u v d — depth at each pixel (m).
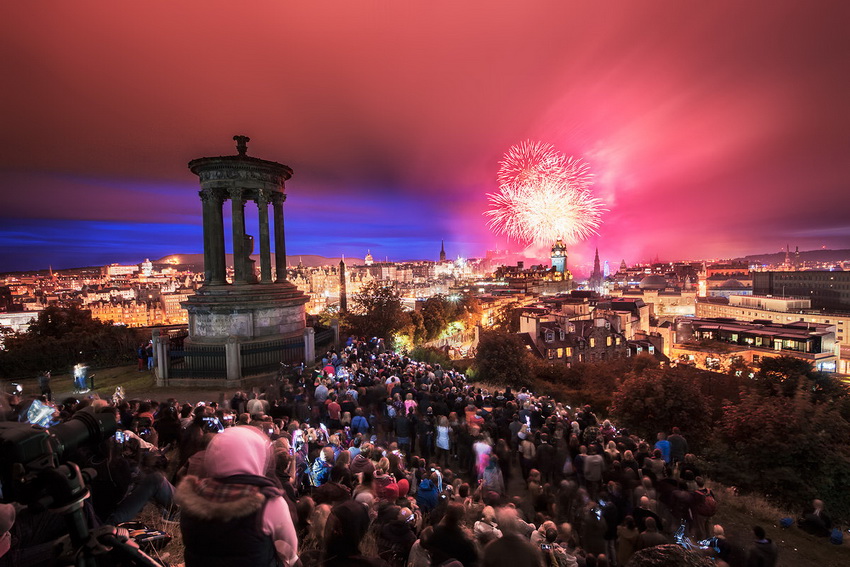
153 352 25.58
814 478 17.77
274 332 25.67
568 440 13.85
